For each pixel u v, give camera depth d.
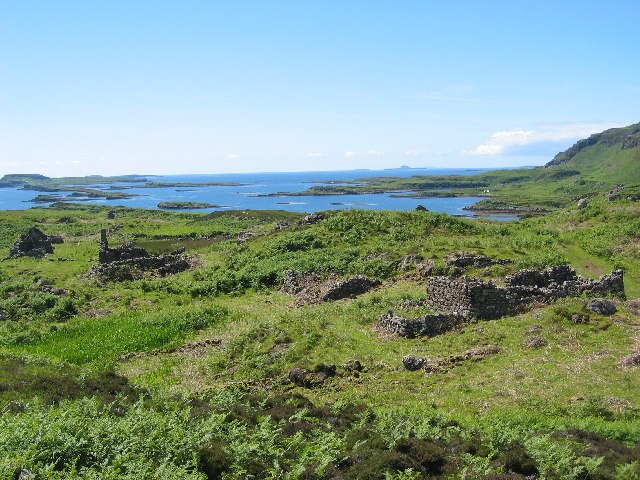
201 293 44.69
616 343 24.88
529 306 30.34
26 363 24.73
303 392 23.00
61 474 11.34
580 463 14.46
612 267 48.66
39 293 42.06
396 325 28.81
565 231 66.62
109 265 51.50
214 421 15.96
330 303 37.66
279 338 28.55
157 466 12.72
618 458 15.27
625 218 67.25
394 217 59.72
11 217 123.00
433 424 17.77
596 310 28.56
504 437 15.88
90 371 23.00
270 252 54.88
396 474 13.52
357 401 21.39
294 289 43.34
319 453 14.32
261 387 23.70
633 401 19.67
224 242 68.44
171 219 129.38
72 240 89.62
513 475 13.70
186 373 26.27
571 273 35.97
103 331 33.53
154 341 31.31
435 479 13.66
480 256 43.12
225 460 13.46
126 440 13.34
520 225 76.81
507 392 21.25
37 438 12.62
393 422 17.09
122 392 19.94
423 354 25.83
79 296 42.44
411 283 41.28
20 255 66.00
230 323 34.47
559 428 17.44
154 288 45.31
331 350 26.75
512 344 25.97
